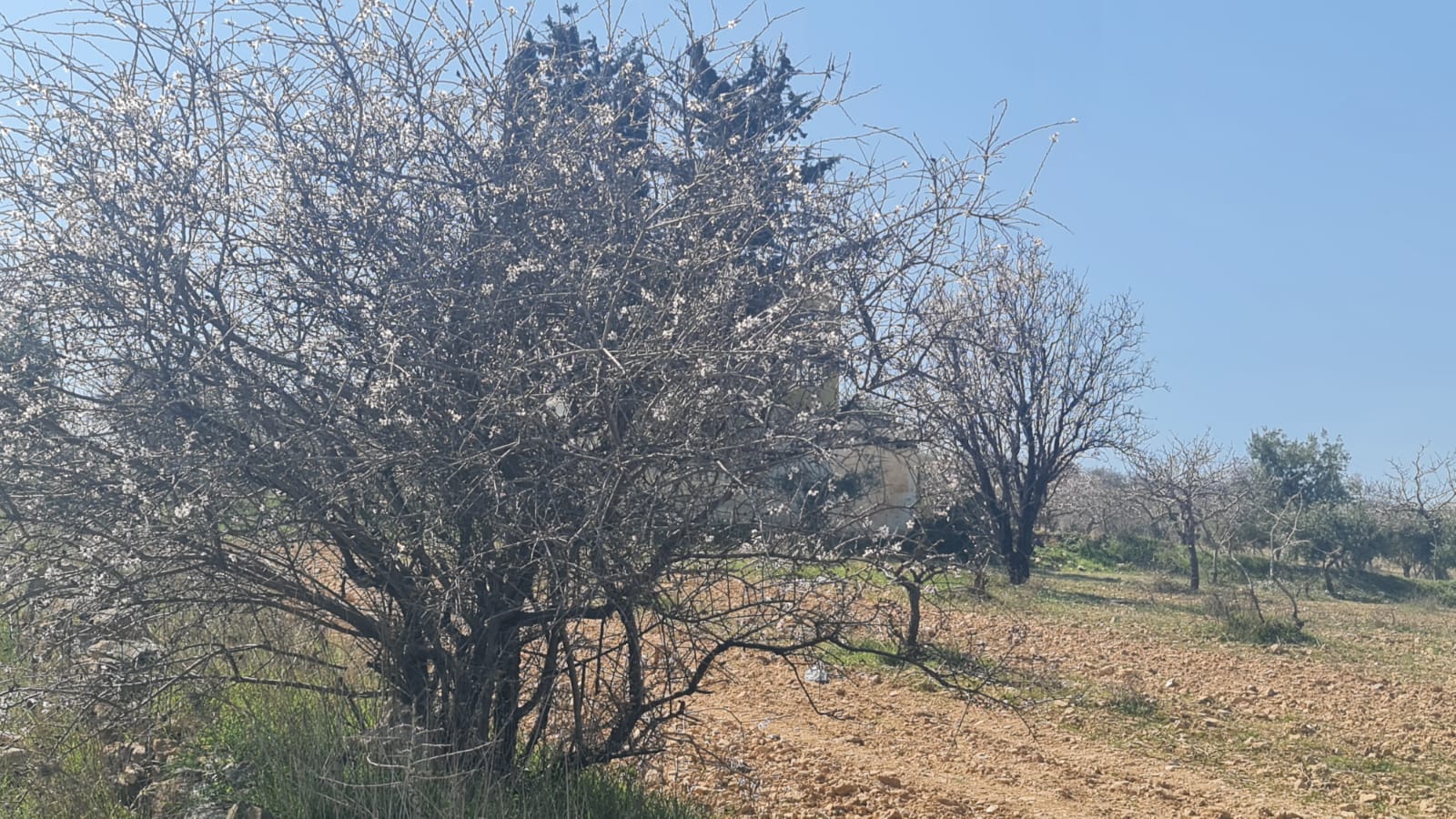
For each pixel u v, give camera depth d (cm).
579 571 492
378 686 579
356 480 489
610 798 576
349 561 541
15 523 512
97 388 507
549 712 582
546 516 490
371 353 499
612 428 482
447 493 498
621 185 552
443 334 503
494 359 502
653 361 482
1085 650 1677
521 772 554
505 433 500
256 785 542
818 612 547
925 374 560
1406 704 1355
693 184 530
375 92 535
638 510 505
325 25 527
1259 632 1950
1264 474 4866
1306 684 1474
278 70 521
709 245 523
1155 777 970
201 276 515
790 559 513
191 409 498
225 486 488
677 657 556
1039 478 2706
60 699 527
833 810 721
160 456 483
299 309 513
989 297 668
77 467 496
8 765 548
